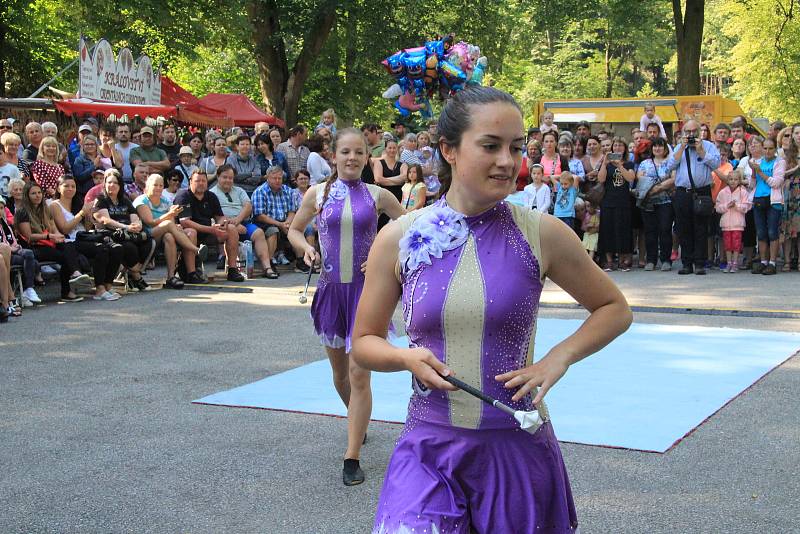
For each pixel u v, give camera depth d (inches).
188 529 157.1
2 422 221.9
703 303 387.2
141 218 446.3
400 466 93.4
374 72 1119.0
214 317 369.4
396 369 93.2
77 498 171.9
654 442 198.2
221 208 491.5
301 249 190.9
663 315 364.8
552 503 94.2
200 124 708.7
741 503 164.1
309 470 185.9
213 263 573.0
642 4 1038.4
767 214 479.8
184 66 1352.1
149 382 261.0
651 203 507.8
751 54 1526.8
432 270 92.7
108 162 490.6
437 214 93.7
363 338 96.8
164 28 931.3
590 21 1126.4
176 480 181.0
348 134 191.9
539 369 90.5
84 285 449.1
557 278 95.4
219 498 171.3
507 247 92.5
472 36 1103.6
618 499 166.6
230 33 959.0
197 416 225.8
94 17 910.4
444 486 90.9
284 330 341.1
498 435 92.3
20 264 389.7
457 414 92.4
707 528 153.1
